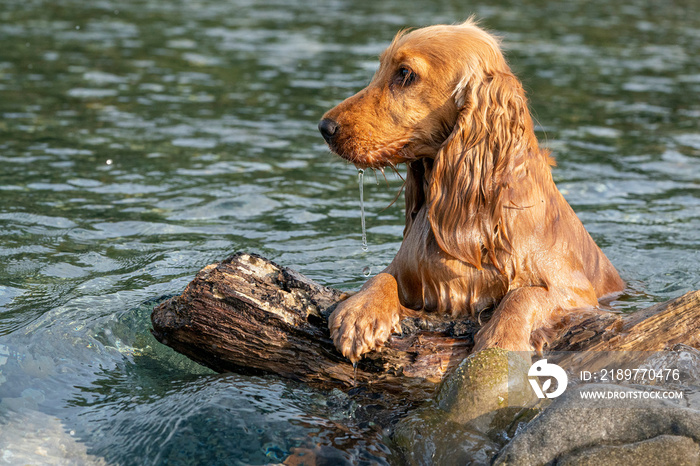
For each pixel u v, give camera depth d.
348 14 20.64
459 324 4.53
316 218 7.50
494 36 5.34
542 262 4.69
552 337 4.40
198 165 8.97
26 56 14.49
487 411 3.86
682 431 3.44
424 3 23.08
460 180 4.57
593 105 12.30
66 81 12.81
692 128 11.02
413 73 4.74
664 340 4.36
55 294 5.54
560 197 5.07
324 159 9.46
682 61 16.00
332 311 4.37
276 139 10.16
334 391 4.27
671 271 6.13
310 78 13.57
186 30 17.92
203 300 4.30
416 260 4.78
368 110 4.82
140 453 3.79
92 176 8.41
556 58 15.93
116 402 4.26
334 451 3.75
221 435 3.83
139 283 5.78
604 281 5.42
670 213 7.62
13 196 7.64
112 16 19.33
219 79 13.43
